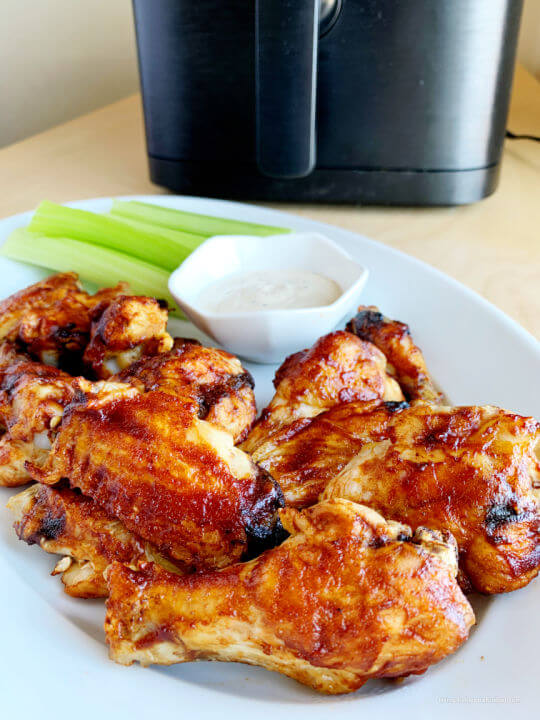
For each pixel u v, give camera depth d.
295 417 0.24
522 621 0.18
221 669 0.18
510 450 0.19
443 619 0.16
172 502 0.18
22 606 0.19
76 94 0.65
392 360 0.27
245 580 0.17
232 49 0.35
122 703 0.17
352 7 0.33
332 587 0.16
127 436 0.19
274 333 0.28
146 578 0.17
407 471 0.19
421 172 0.38
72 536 0.20
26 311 0.28
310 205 0.42
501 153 0.39
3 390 0.23
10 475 0.22
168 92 0.37
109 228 0.35
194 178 0.40
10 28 0.60
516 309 0.32
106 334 0.26
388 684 0.17
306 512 0.17
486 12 0.33
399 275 0.33
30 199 0.42
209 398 0.23
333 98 0.36
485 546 0.18
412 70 0.35
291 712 0.16
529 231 0.39
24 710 0.16
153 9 0.35
